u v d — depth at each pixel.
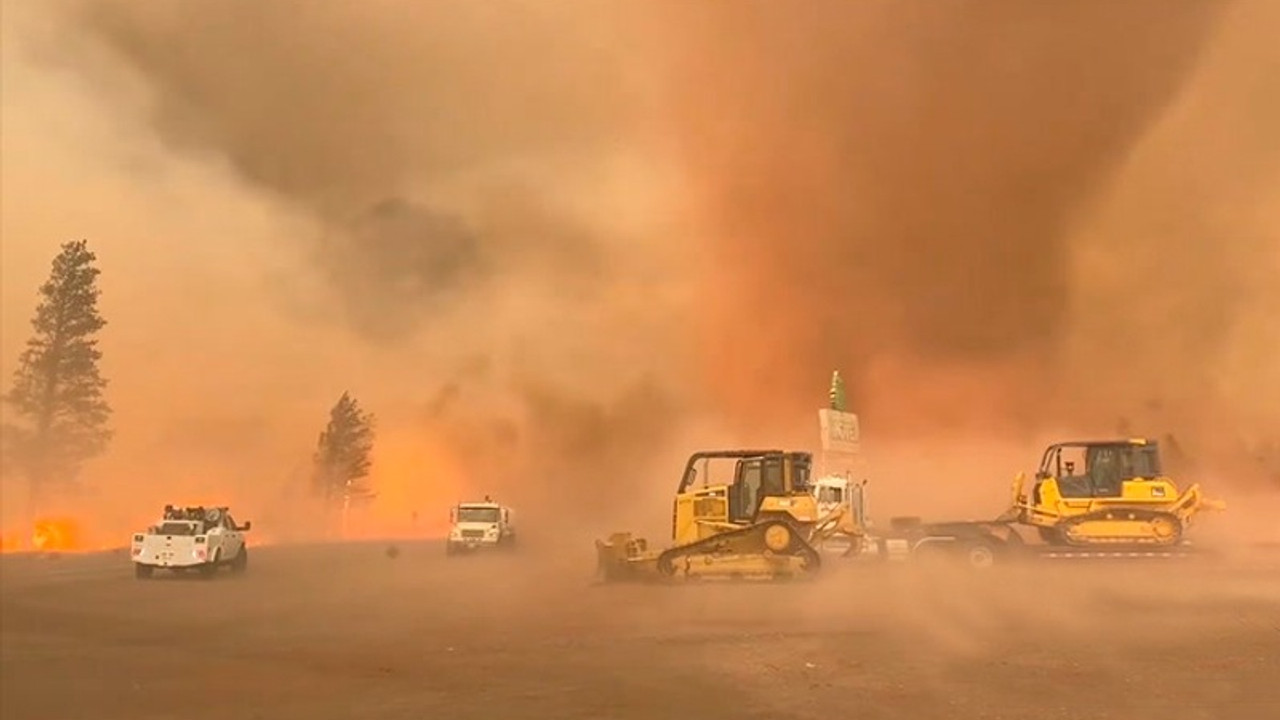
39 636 15.95
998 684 11.09
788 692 10.76
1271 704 9.95
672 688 11.06
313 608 20.27
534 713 9.85
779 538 24.64
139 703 10.57
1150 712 9.62
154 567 29.03
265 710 10.12
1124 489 28.78
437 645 14.66
